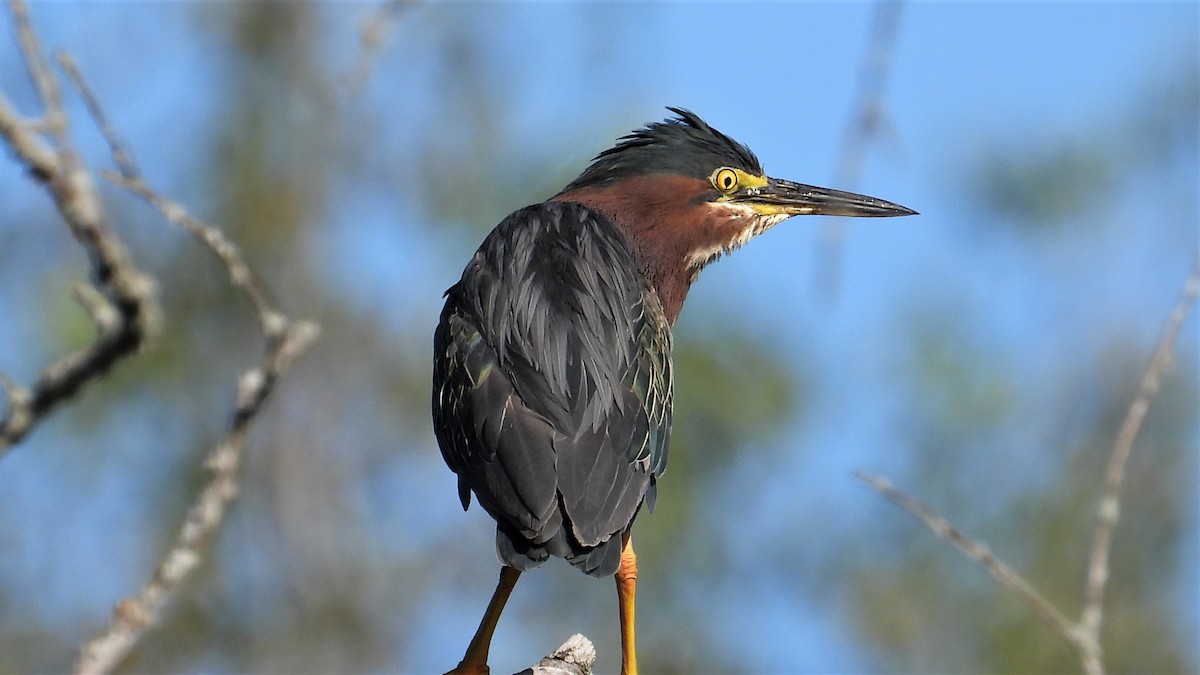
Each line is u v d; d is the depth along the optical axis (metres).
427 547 16.45
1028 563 14.55
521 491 6.58
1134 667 14.09
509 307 7.40
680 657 14.13
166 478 15.41
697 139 9.12
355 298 16.67
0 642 15.04
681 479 13.70
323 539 16.27
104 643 3.82
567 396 7.00
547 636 15.18
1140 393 6.68
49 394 3.73
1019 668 14.07
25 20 3.66
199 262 15.51
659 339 7.76
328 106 6.39
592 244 7.88
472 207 16.09
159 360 15.06
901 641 14.30
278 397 16.36
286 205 16.09
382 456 16.61
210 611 15.66
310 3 16.31
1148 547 14.70
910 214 9.24
